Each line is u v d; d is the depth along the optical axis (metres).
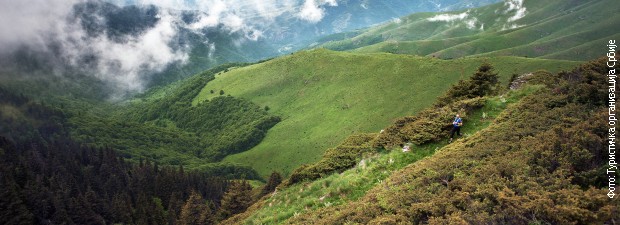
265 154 196.25
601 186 12.68
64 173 124.25
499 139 20.05
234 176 179.12
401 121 32.97
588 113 19.14
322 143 177.12
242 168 184.38
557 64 155.12
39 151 162.50
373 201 17.95
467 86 40.62
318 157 170.00
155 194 114.81
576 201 11.05
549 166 14.49
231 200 68.88
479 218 11.67
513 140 19.16
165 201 112.69
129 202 103.81
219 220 68.12
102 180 132.62
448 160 19.12
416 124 29.56
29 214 84.31
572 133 16.11
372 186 23.17
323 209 21.39
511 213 11.73
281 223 23.19
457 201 13.83
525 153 16.42
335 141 171.88
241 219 33.81
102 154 160.75
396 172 22.17
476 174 15.87
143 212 93.06
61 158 145.25
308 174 32.78
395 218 14.17
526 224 11.37
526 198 12.14
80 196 93.31
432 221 12.62
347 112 190.38
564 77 26.98
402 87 185.25
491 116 28.25
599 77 22.09
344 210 18.36
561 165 14.03
